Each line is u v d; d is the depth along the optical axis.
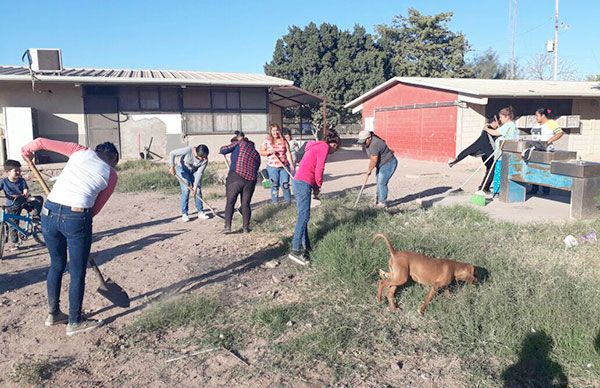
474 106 17.77
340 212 7.87
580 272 5.07
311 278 5.42
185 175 8.62
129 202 10.80
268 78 20.83
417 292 4.73
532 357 3.71
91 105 17.98
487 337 4.02
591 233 6.43
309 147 5.94
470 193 10.39
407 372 3.64
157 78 17.98
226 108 19.33
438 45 40.44
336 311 4.60
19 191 7.25
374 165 8.58
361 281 5.04
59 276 4.41
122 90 18.19
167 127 18.75
